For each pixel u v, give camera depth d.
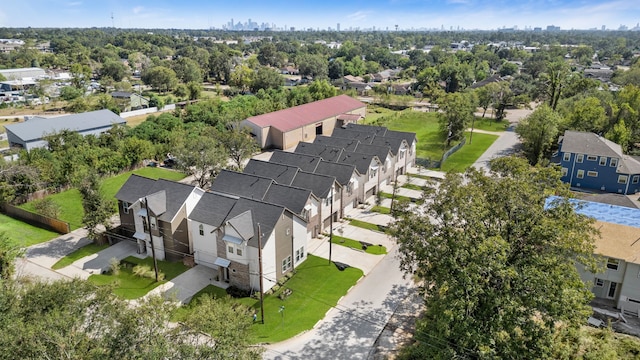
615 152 56.12
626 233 32.06
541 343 20.94
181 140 62.66
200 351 18.16
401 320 30.72
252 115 91.62
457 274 22.70
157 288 34.03
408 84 158.38
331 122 89.44
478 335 20.78
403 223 26.98
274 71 138.38
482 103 102.31
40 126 73.44
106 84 141.38
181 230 37.66
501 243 21.75
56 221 43.88
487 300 22.09
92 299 20.47
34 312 19.62
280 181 45.03
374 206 51.06
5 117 100.75
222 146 54.91
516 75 168.00
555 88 91.88
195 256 37.53
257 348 21.36
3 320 18.66
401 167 62.75
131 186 40.84
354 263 38.50
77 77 135.25
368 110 115.69
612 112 71.00
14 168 49.78
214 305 22.52
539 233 23.44
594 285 32.84
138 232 39.44
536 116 66.12
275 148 77.81
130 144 64.12
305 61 174.25
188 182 58.41
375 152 56.94
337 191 46.00
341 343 28.27
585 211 35.72
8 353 17.14
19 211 47.12
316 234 43.28
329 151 55.06
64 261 37.97
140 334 18.03
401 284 35.28
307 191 39.53
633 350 24.91
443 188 27.12
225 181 43.25
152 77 140.00
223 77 175.75
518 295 22.17
